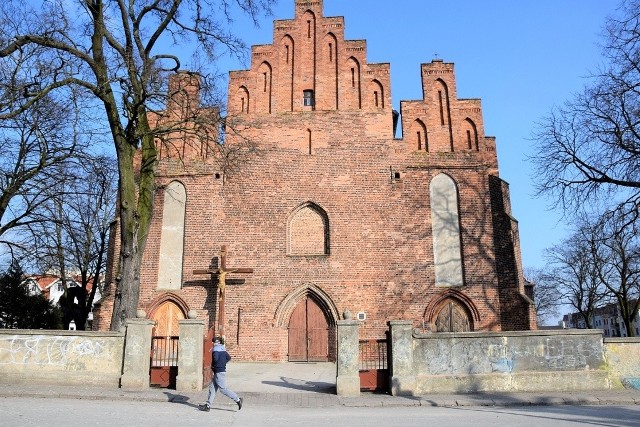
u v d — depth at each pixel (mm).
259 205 25922
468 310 24609
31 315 34125
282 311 24844
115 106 19609
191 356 15602
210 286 24953
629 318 40406
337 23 28141
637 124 21328
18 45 18266
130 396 14078
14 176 24594
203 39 21453
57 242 29734
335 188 26125
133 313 18562
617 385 15367
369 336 24453
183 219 25969
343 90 27250
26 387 14914
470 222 25547
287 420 11297
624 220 22047
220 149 22375
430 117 26891
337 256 25312
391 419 11414
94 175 26156
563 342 15609
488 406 13648
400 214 25781
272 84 27391
